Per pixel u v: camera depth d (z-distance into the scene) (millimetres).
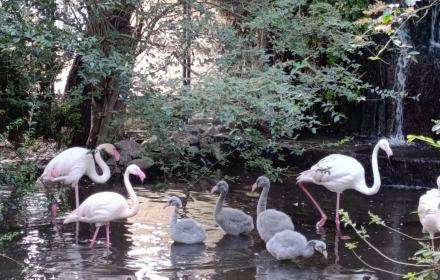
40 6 8922
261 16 9211
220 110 8234
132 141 10570
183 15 9344
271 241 7410
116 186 9938
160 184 9789
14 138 10648
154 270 6953
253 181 10336
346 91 9062
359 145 11289
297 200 9406
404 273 6934
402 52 5699
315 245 7312
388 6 4852
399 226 8328
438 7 12055
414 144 11641
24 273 6816
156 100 8742
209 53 9367
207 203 9195
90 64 8406
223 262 7211
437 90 12047
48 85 10578
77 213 7828
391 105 12164
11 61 9719
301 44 9523
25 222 8234
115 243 7656
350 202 9328
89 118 11273
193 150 9688
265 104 8266
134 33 9672
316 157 10766
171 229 7727
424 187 10156
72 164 8695
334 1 11234
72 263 7074
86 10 9477
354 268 7086
